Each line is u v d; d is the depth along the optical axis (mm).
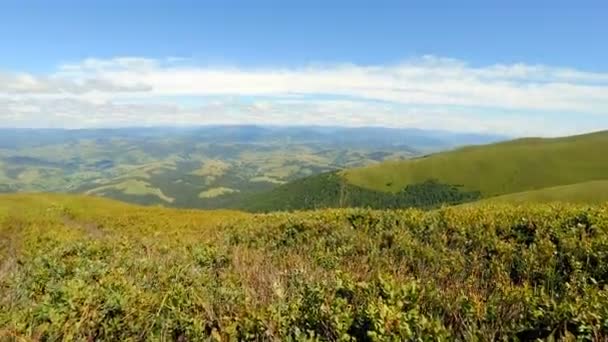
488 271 6512
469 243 8188
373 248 8250
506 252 7305
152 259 8414
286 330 4430
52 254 9188
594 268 6223
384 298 4758
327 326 4309
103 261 8312
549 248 6996
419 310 4523
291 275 6191
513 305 4523
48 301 5230
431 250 7809
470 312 4305
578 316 3939
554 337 4016
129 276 6805
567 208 9883
